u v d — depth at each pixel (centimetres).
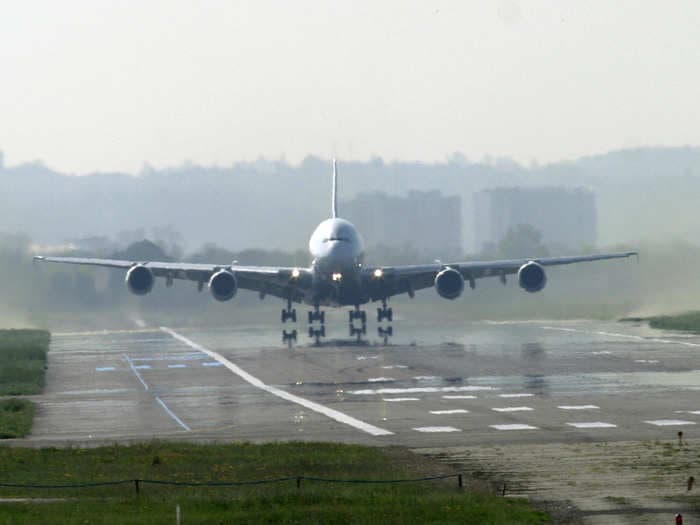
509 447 12850
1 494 10462
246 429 14838
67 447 13312
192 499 9900
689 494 10056
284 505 9644
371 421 15212
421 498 9750
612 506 9638
